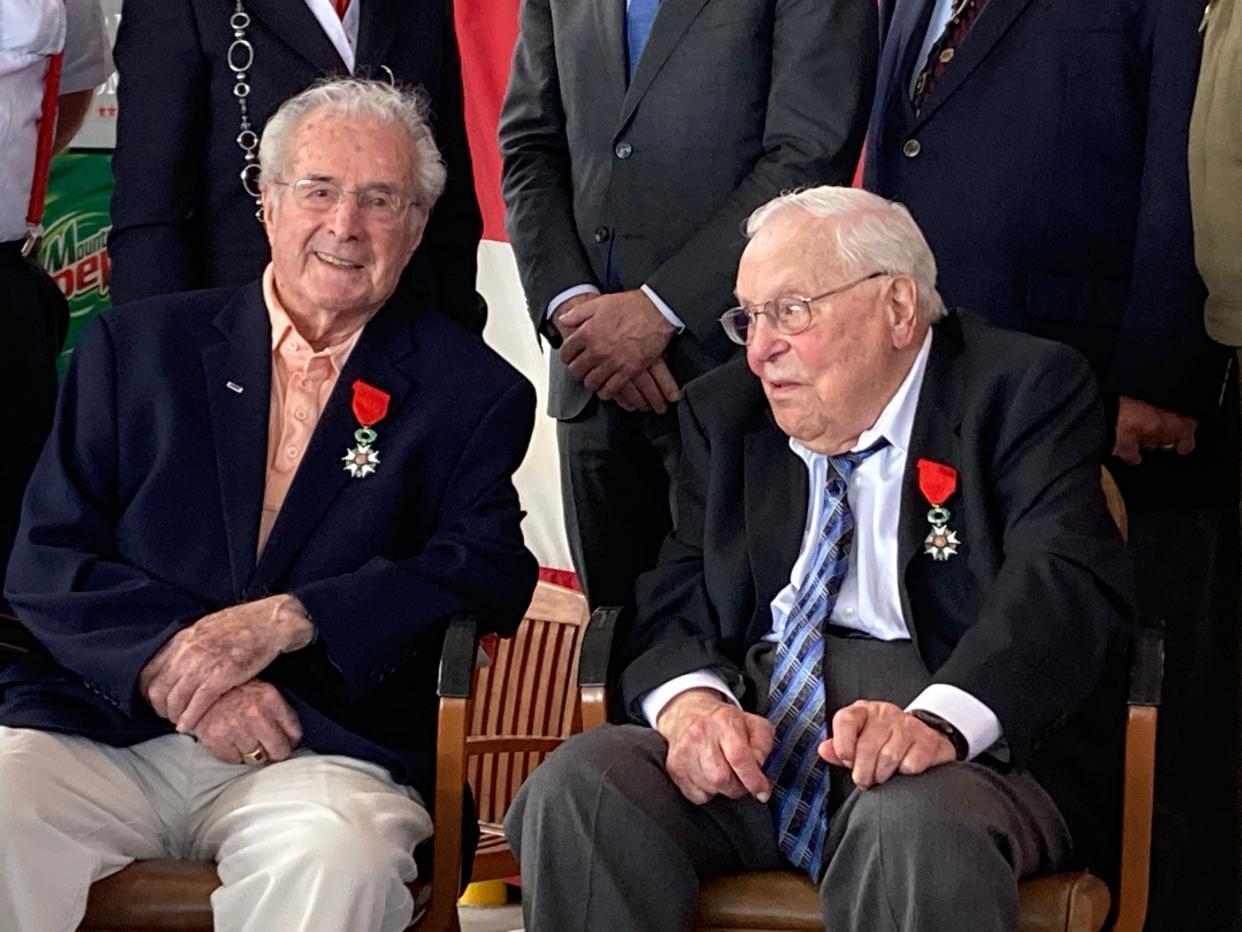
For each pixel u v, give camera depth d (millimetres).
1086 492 2432
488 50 4492
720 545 2580
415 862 2438
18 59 3047
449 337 2797
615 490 3172
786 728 2441
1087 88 3043
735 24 3041
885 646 2473
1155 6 3008
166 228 2980
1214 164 2811
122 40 3029
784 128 2990
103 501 2670
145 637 2502
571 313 3047
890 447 2529
